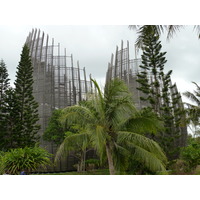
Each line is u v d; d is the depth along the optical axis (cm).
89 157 3250
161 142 2086
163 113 2323
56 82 3625
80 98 3678
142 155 1012
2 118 2381
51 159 3053
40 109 3338
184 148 2127
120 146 1053
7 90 2472
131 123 1083
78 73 3872
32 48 3900
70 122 1109
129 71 3428
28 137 2372
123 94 1095
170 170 1994
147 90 2269
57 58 3816
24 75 2541
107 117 1066
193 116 2014
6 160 1062
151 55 2369
